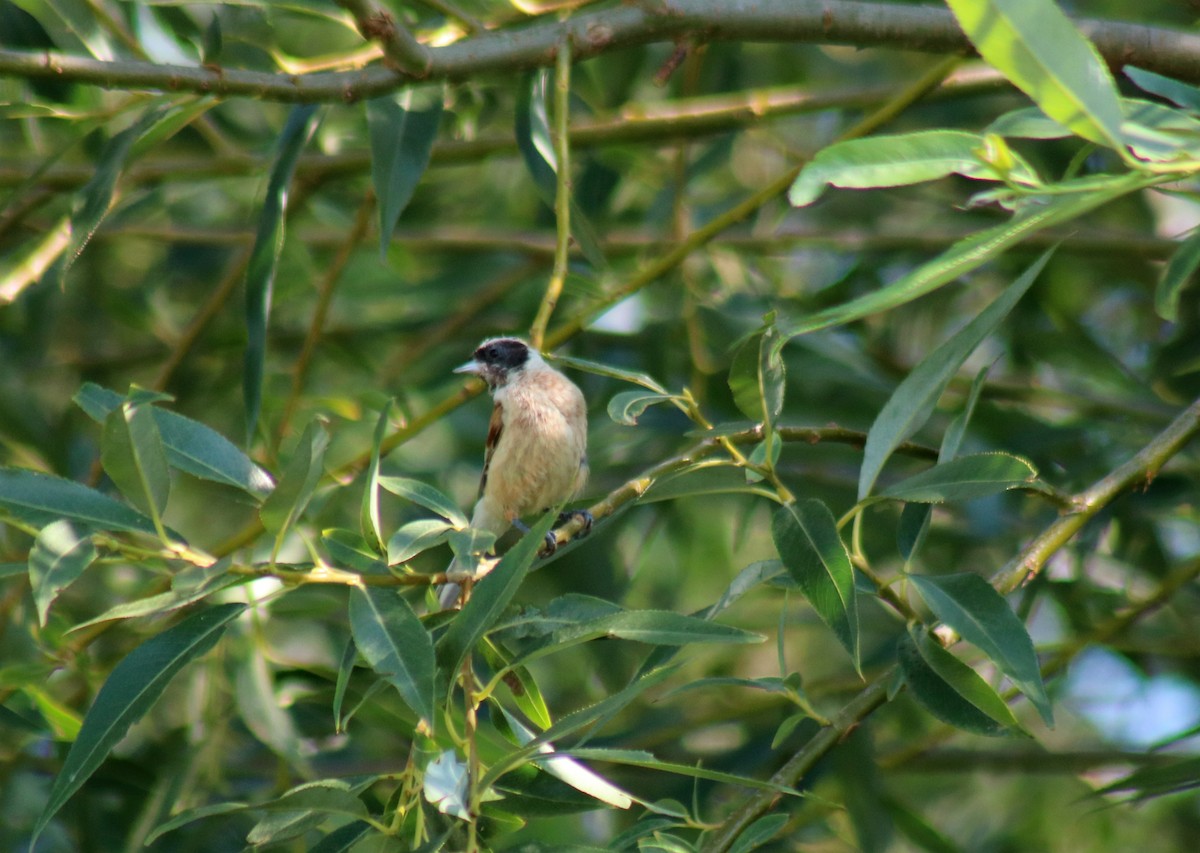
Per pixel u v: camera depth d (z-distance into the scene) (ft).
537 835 41.93
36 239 36.09
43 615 17.38
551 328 44.24
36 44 31.55
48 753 34.99
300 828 19.75
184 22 35.24
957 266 17.22
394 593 18.92
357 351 47.19
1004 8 15.21
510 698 31.91
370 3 24.66
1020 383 42.24
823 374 39.09
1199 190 21.76
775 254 44.75
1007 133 19.66
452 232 45.83
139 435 18.60
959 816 46.91
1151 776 28.48
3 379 40.57
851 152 17.61
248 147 45.11
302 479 18.47
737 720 39.32
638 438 42.55
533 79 28.32
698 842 22.20
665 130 40.57
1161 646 38.58
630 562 45.57
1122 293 46.19
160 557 18.72
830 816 36.83
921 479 21.85
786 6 27.96
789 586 22.57
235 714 33.68
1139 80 20.85
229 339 46.26
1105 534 39.52
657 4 27.40
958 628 20.34
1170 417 38.78
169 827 18.17
